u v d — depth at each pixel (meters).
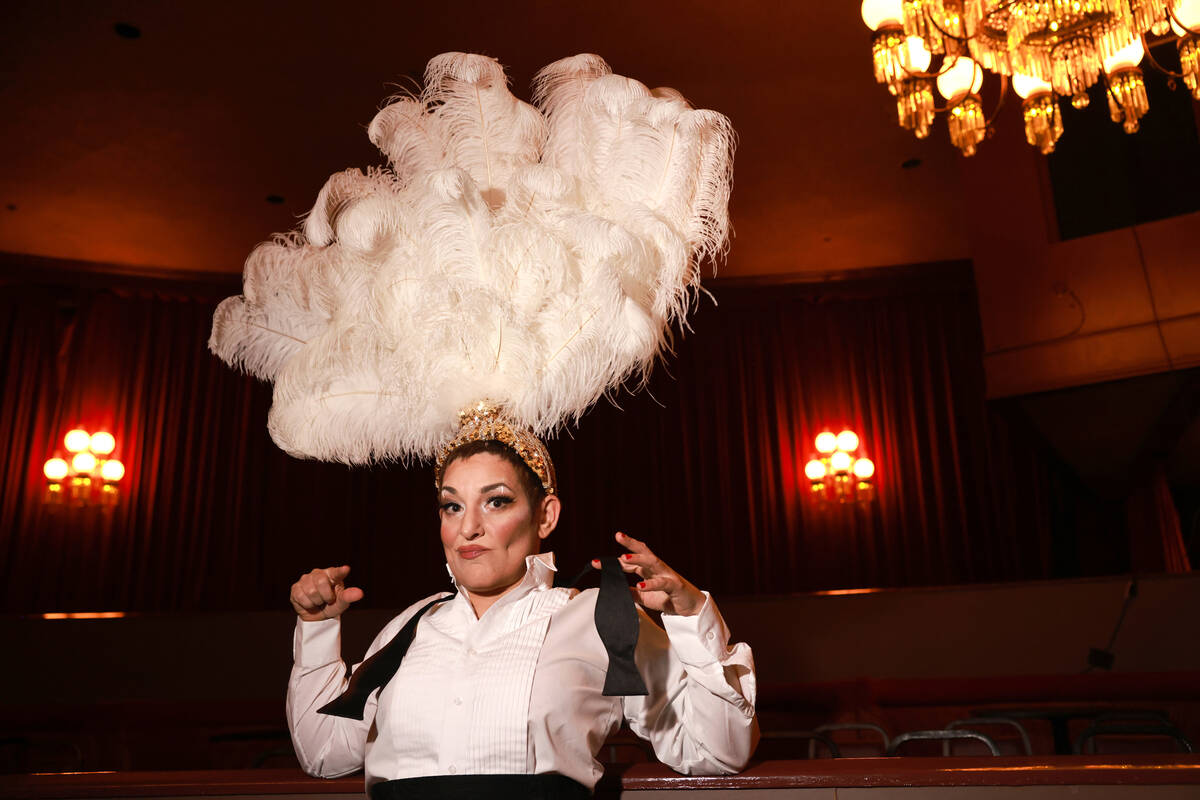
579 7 6.62
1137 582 5.38
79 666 5.66
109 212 8.72
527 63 7.13
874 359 9.91
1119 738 3.92
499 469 1.34
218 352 1.55
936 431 9.54
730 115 7.70
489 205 1.53
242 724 5.59
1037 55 4.58
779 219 9.13
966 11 4.36
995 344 7.02
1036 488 9.14
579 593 1.38
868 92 7.45
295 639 1.50
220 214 8.80
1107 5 4.18
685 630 1.26
